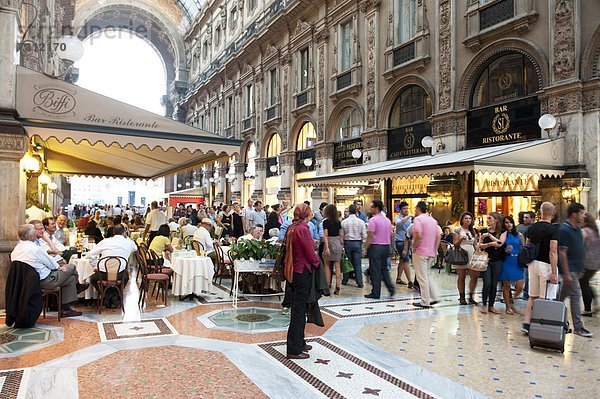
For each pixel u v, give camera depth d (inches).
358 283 375.6
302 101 892.6
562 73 414.6
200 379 171.9
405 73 616.7
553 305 211.8
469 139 522.9
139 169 546.6
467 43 516.4
